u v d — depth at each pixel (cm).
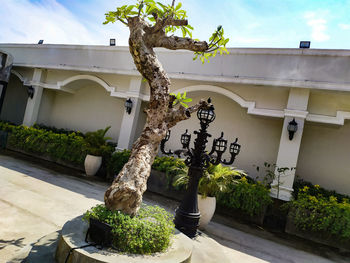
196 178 399
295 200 576
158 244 255
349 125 720
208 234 485
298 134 629
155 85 305
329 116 630
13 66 1140
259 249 457
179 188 693
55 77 1103
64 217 422
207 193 491
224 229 535
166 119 316
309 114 645
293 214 570
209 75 747
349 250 513
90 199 561
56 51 1059
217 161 404
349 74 597
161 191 737
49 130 1091
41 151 959
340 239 523
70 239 242
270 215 616
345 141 721
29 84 1127
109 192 262
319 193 653
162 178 741
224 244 450
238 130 848
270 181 777
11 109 1332
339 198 648
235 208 638
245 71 712
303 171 750
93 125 1125
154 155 301
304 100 634
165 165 740
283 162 632
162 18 301
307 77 634
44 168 816
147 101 891
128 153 793
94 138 849
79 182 719
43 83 1115
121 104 1082
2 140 1047
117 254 228
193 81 805
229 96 748
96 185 727
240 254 418
